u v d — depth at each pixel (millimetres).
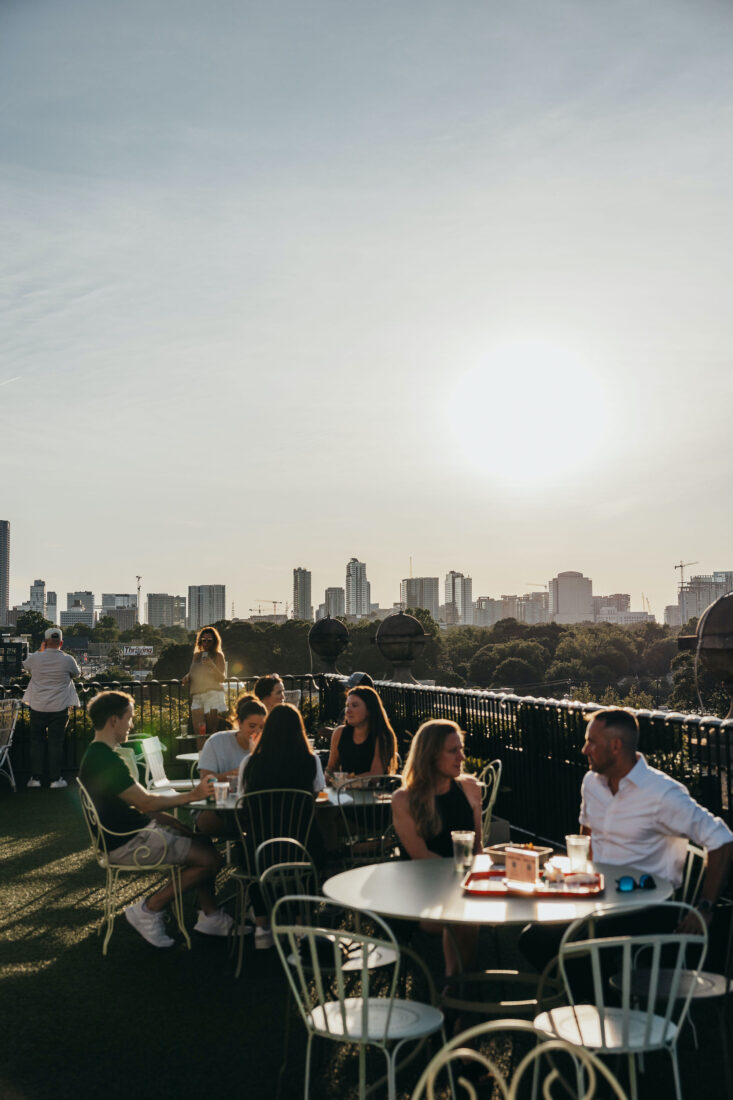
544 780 8398
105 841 6094
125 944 6246
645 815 4629
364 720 7508
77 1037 4781
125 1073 4383
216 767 7035
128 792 6051
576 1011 3779
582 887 3990
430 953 5852
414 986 5324
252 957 5953
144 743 8227
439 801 4945
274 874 5629
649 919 4457
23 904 7211
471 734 9773
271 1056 4543
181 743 12602
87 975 5668
